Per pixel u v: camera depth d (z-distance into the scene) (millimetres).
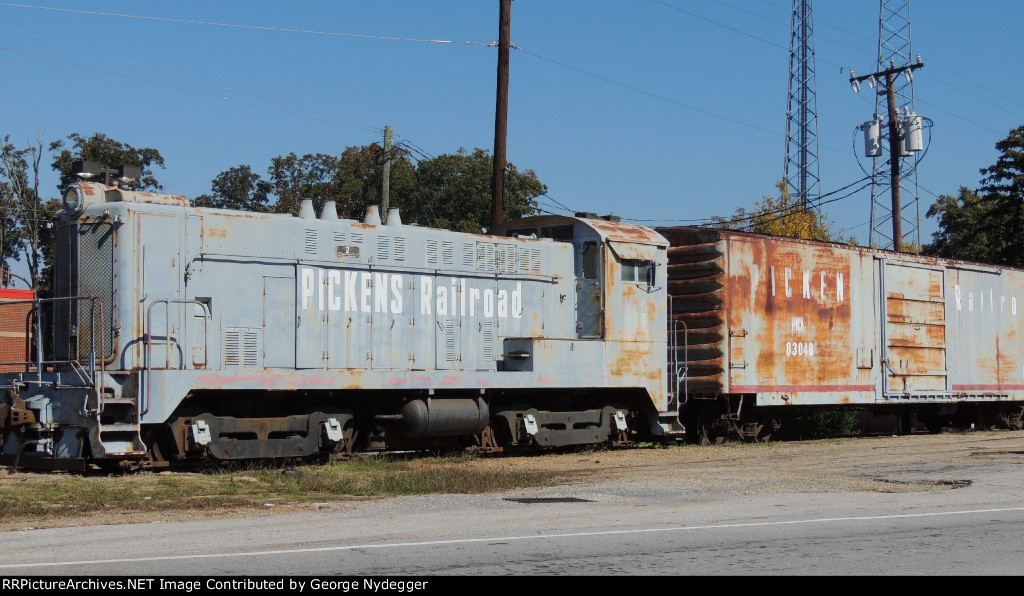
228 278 16109
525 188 42344
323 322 17000
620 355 20031
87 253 15477
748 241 22156
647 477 15273
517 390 19172
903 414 27656
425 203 39781
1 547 8977
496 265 19250
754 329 22094
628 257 20172
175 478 14195
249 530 9977
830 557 8555
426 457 18062
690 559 8453
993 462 17266
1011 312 29000
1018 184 45125
